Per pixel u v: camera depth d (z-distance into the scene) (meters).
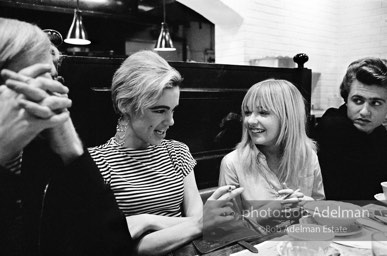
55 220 0.59
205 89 1.59
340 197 1.52
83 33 2.63
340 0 2.96
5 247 0.53
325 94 3.15
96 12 3.42
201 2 3.01
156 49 3.26
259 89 1.14
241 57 3.12
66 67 1.09
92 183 0.64
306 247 0.65
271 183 1.18
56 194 0.59
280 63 2.87
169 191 1.05
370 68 1.47
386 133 1.51
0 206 0.53
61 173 0.60
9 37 0.52
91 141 1.18
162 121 0.97
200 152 1.62
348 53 2.94
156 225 0.87
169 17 3.88
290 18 3.30
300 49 3.37
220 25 3.30
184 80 1.50
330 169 1.57
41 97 0.51
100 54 3.46
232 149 1.75
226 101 1.70
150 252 0.77
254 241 0.74
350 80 1.56
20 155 0.56
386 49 2.61
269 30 3.20
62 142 0.61
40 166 0.58
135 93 0.92
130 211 0.99
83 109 1.15
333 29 3.05
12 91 0.50
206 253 0.69
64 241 0.59
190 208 1.10
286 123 1.15
